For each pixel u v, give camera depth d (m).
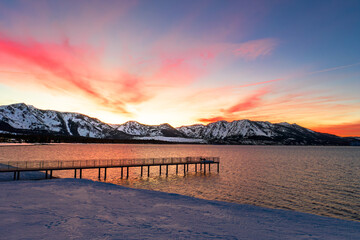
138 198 18.83
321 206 31.92
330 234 11.10
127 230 9.97
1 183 24.86
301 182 50.81
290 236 10.44
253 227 11.76
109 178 51.47
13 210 12.78
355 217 27.28
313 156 152.38
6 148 164.50
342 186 46.62
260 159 118.94
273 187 44.72
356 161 111.31
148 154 149.25
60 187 22.88
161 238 9.08
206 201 18.77
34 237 8.49
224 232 10.48
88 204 15.52
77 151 161.75
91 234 9.16
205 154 160.00
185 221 12.20
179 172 65.38
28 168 39.84
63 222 10.77
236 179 53.81
